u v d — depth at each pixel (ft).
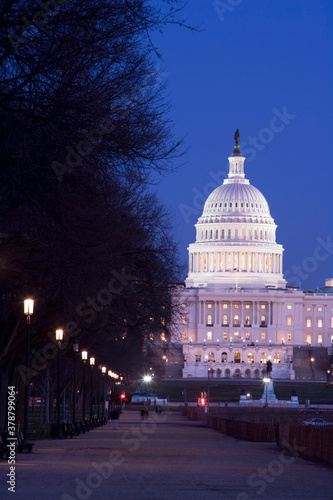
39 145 108.78
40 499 96.37
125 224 174.60
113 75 116.47
